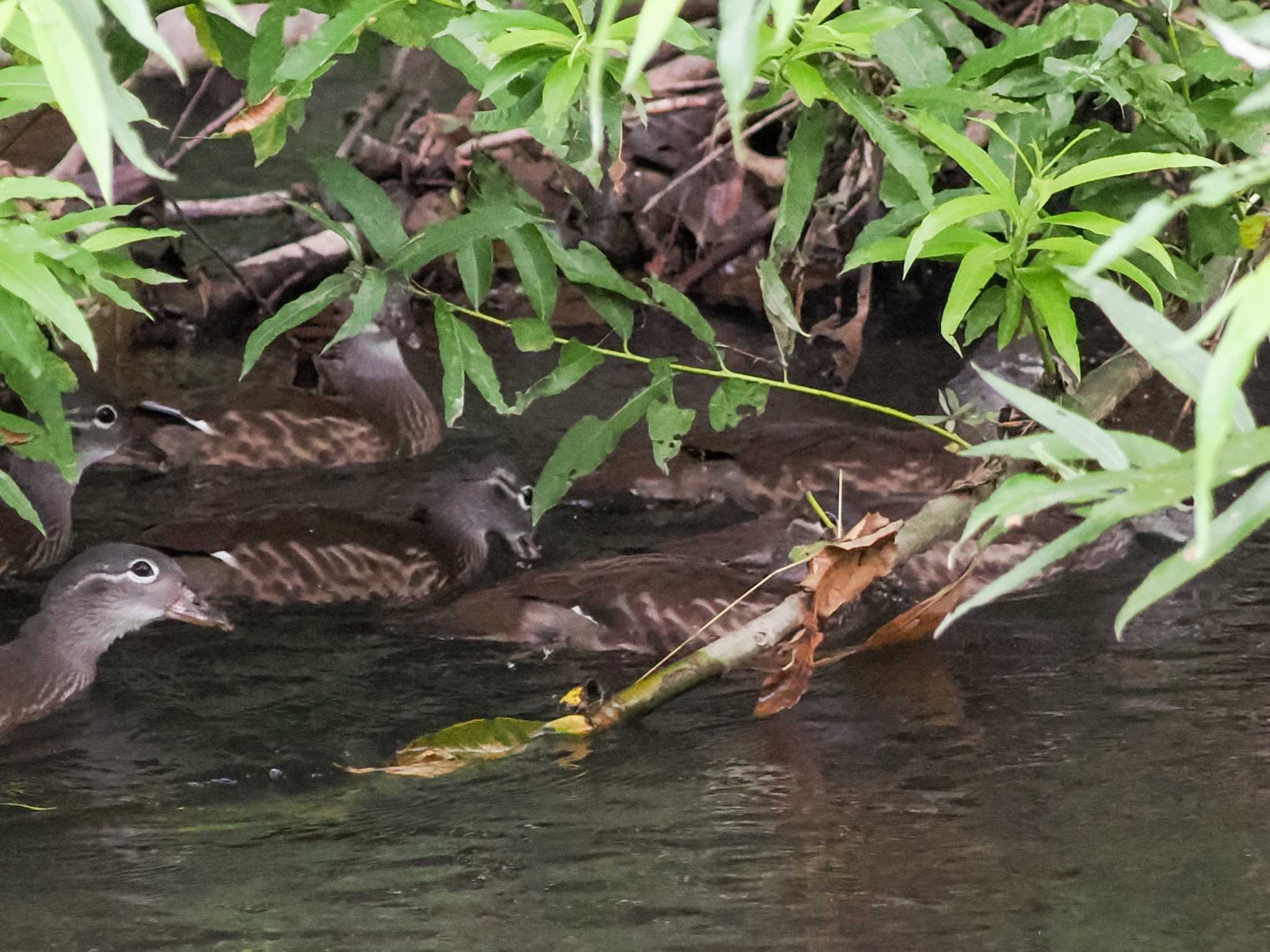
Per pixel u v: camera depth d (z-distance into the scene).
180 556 14.12
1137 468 4.88
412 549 14.88
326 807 10.05
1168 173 12.28
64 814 10.08
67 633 12.45
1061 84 10.03
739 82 3.86
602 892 8.45
